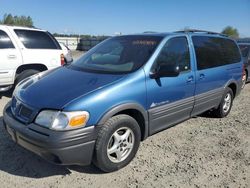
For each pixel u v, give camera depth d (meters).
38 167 3.98
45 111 3.46
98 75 4.11
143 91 4.08
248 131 5.74
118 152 3.89
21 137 3.55
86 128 3.47
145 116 4.18
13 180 3.66
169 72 4.20
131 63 4.32
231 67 6.31
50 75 4.43
